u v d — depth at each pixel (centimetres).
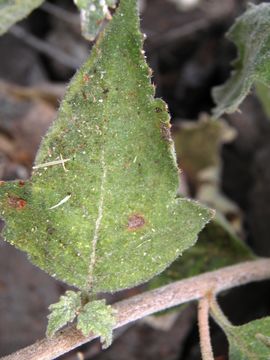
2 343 13
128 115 8
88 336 8
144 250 8
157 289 9
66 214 8
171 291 9
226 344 13
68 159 8
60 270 8
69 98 8
